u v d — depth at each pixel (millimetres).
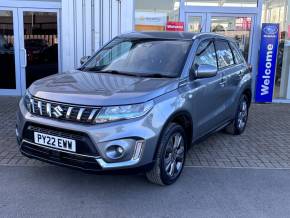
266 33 9742
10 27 9734
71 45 9672
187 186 4512
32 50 9914
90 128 3777
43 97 4062
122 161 3842
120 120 3830
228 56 6242
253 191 4449
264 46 9820
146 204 4023
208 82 5184
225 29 10086
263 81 10039
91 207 3920
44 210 3826
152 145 3969
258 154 5820
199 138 5164
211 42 5695
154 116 3990
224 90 5758
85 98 3879
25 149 4234
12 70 9945
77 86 4215
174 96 4328
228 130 6816
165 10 9859
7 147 5664
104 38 9719
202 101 5008
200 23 10031
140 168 3936
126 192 4289
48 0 9672
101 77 4637
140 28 9859
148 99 3986
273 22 10039
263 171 5102
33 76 10023
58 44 9891
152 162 4043
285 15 10078
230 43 6500
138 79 4527
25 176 4629
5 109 8297
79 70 5238
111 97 3881
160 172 4242
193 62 4953
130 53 5250
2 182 4441
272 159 5605
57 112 3930
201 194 4312
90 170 3840
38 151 4098
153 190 4359
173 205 4023
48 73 10023
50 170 4820
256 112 9023
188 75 4762
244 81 6609
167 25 9781
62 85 4273
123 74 4844
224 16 10008
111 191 4301
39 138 4047
